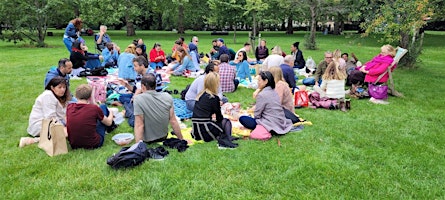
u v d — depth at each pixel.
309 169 4.00
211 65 6.49
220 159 4.24
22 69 10.84
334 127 5.56
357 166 4.11
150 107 4.53
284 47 20.14
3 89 7.87
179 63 10.30
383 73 7.41
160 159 4.21
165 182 3.65
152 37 28.34
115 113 5.93
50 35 29.17
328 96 6.73
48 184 3.59
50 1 19.19
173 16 37.88
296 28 47.06
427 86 8.88
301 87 7.33
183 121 5.84
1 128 5.32
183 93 7.24
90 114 4.45
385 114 6.34
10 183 3.61
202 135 4.80
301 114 6.29
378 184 3.70
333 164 4.15
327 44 22.36
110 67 10.98
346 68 9.06
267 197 3.42
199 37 28.98
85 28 29.12
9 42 21.08
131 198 3.37
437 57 14.98
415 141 4.99
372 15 10.81
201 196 3.42
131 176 3.78
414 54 11.69
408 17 8.02
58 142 4.32
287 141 4.92
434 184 3.74
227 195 3.44
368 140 5.00
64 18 28.17
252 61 12.12
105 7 27.08
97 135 4.57
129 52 9.04
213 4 23.22
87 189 3.52
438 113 6.42
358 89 7.69
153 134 4.67
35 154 4.32
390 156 4.43
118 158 3.89
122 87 7.57
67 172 3.84
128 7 28.97
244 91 8.12
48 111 4.82
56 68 6.02
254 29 23.38
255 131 5.03
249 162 4.16
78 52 9.18
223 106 6.50
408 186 3.68
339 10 18.39
